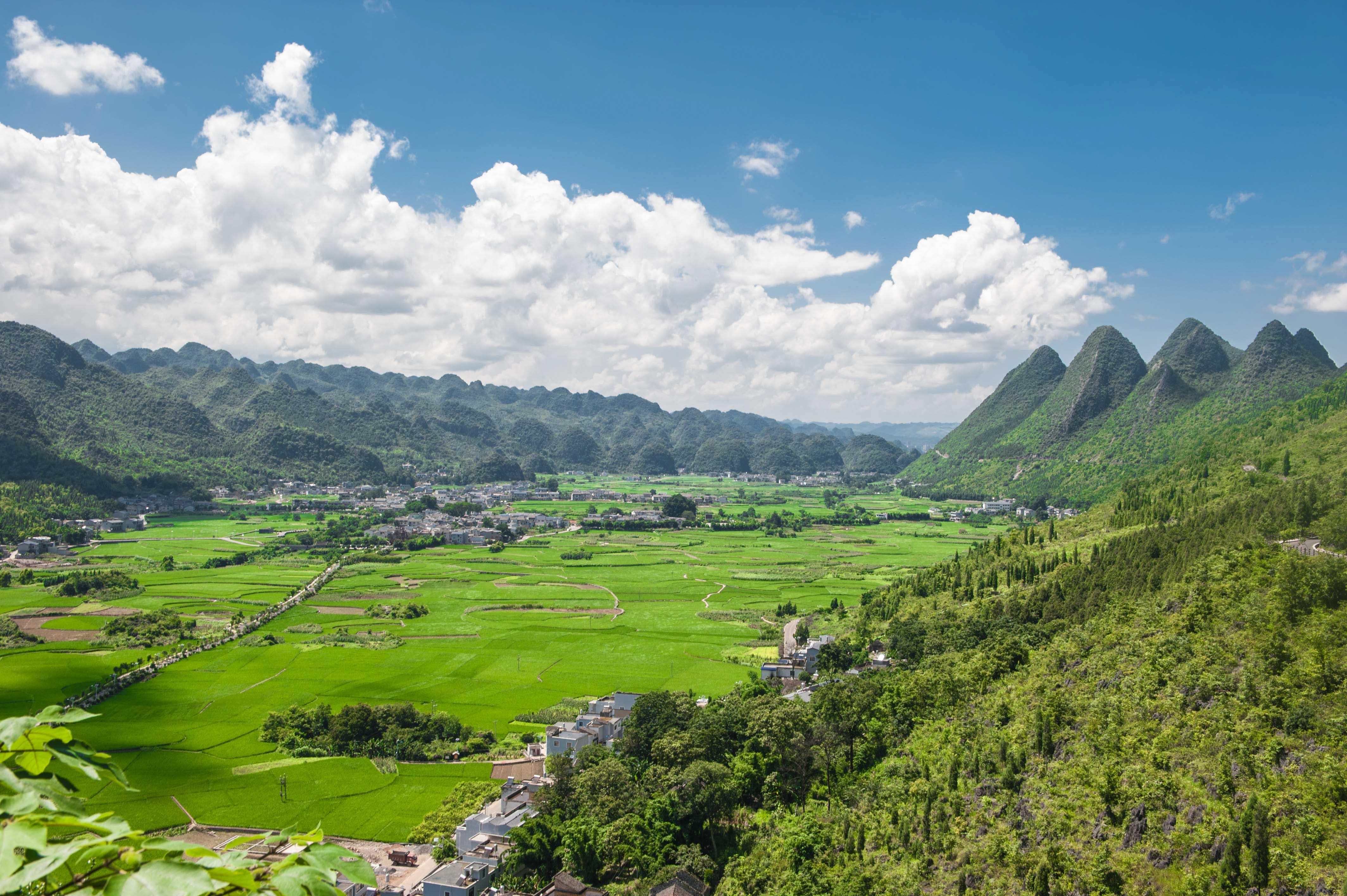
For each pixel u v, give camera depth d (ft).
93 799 420.36
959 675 433.07
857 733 411.75
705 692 580.71
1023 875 265.54
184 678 615.16
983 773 329.31
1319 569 328.49
